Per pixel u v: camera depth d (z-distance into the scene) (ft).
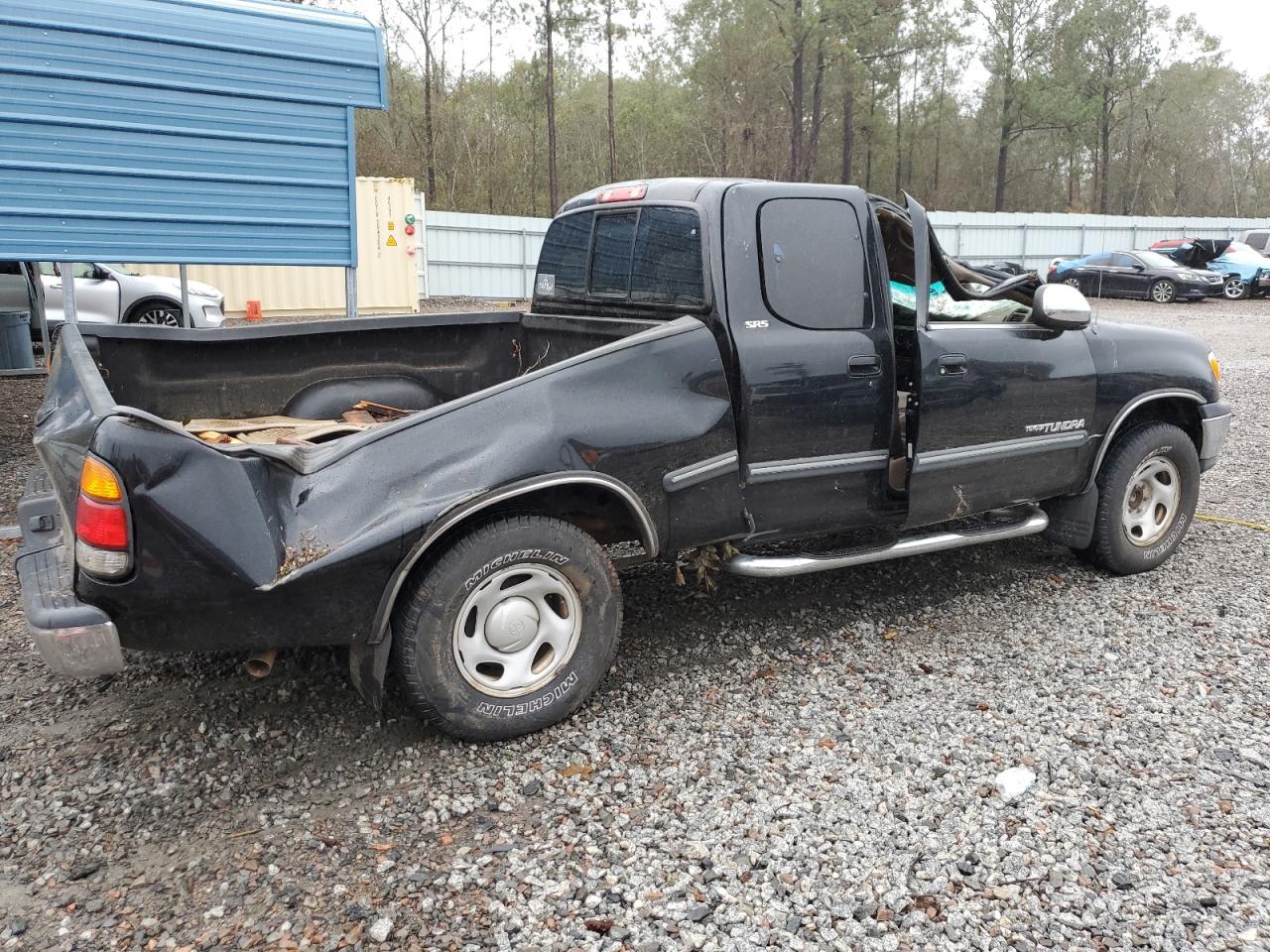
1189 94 203.10
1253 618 14.71
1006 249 107.14
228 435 13.46
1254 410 33.47
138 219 20.33
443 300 81.66
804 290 12.67
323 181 22.21
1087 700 12.09
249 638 9.70
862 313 13.12
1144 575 16.62
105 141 19.74
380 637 10.23
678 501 11.81
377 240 66.23
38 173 19.26
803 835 9.36
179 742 11.02
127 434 8.84
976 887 8.63
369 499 9.93
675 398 11.69
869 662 13.19
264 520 9.47
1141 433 15.85
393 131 133.39
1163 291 84.02
